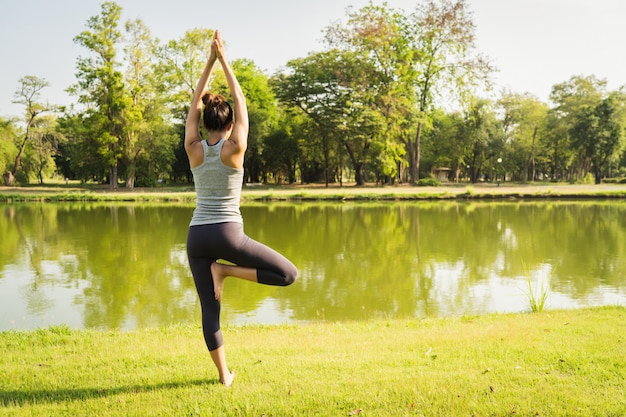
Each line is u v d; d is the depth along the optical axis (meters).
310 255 14.93
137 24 44.78
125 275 12.14
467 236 18.77
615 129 58.75
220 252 3.26
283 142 56.72
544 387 3.44
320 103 47.59
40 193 40.56
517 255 14.73
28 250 15.78
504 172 71.38
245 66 59.69
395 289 10.66
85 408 3.22
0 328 7.91
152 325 8.14
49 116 52.72
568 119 64.12
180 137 55.41
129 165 47.44
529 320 6.37
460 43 45.19
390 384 3.49
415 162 50.41
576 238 18.08
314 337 5.46
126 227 21.56
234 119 3.34
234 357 4.36
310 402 3.22
